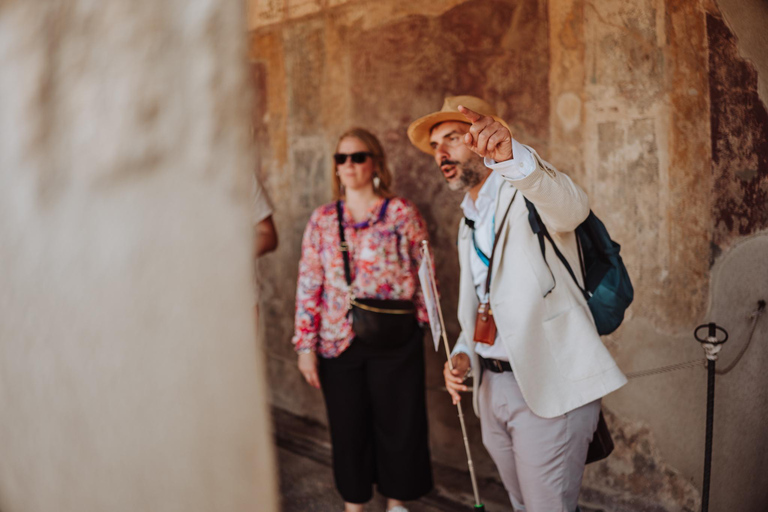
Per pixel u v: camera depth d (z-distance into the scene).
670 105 2.72
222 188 0.58
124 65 0.55
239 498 0.60
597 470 3.13
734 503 2.56
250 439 0.61
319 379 3.12
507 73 3.25
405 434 3.04
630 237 2.92
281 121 4.28
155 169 0.56
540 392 2.12
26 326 0.56
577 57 3.00
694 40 2.60
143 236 0.55
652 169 2.81
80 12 0.55
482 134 1.80
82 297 0.55
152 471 0.57
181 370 0.57
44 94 0.55
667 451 2.87
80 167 0.55
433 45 3.49
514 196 2.21
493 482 3.54
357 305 2.96
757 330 2.43
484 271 2.32
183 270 0.57
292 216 4.30
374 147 3.10
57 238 0.55
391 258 2.98
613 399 3.05
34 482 0.59
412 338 3.04
